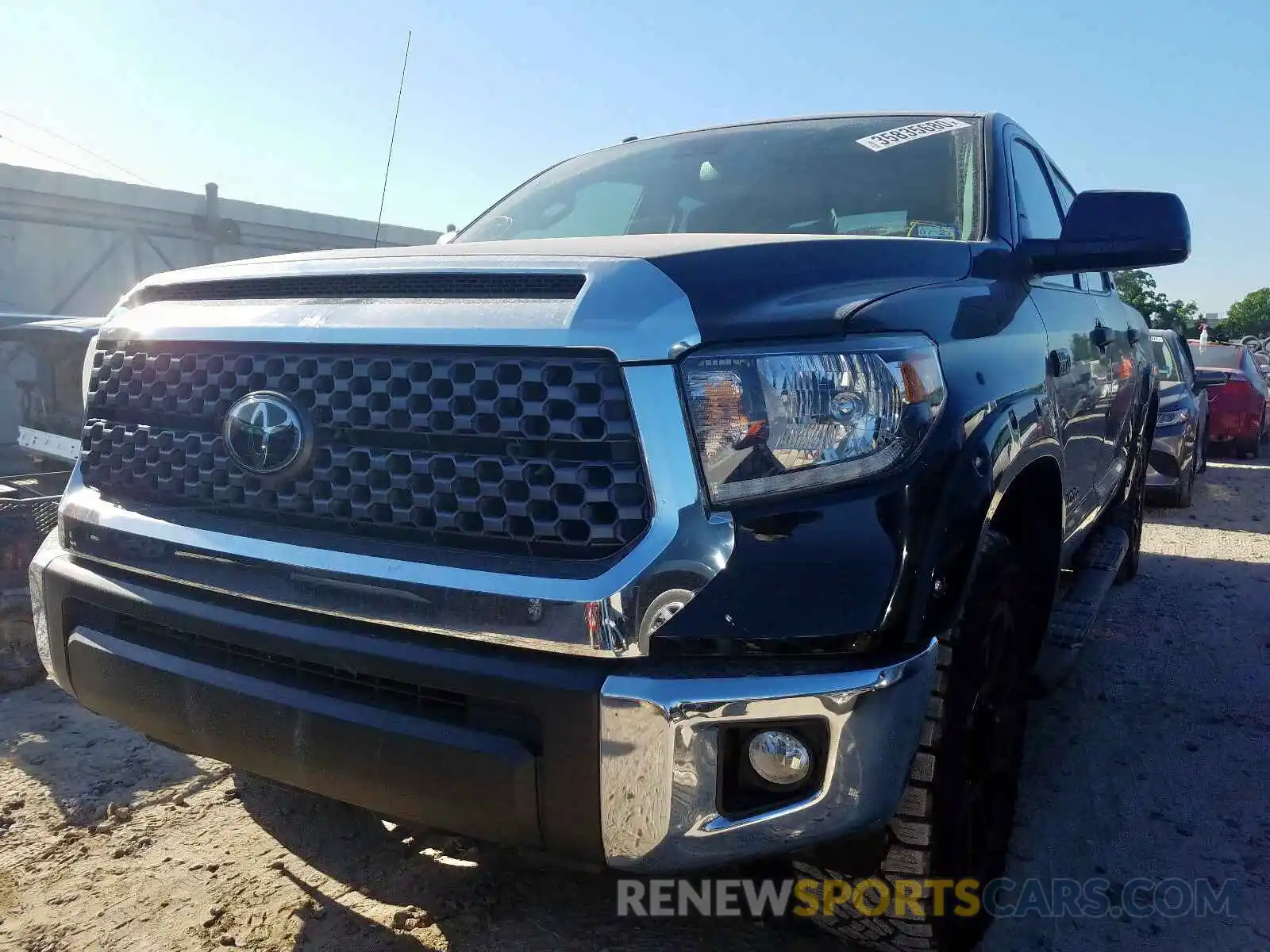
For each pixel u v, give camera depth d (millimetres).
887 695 1633
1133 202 2629
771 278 1838
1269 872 2674
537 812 1720
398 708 1836
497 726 1742
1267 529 7605
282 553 1945
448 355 1832
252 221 10625
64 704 3711
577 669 1676
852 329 1777
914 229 2789
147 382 2242
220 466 2088
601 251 1899
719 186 3150
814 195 3000
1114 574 4004
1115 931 2395
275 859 2656
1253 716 3746
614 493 1686
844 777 1636
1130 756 3389
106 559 2232
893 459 1729
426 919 2398
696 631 1633
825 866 1938
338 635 1871
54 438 4512
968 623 1912
